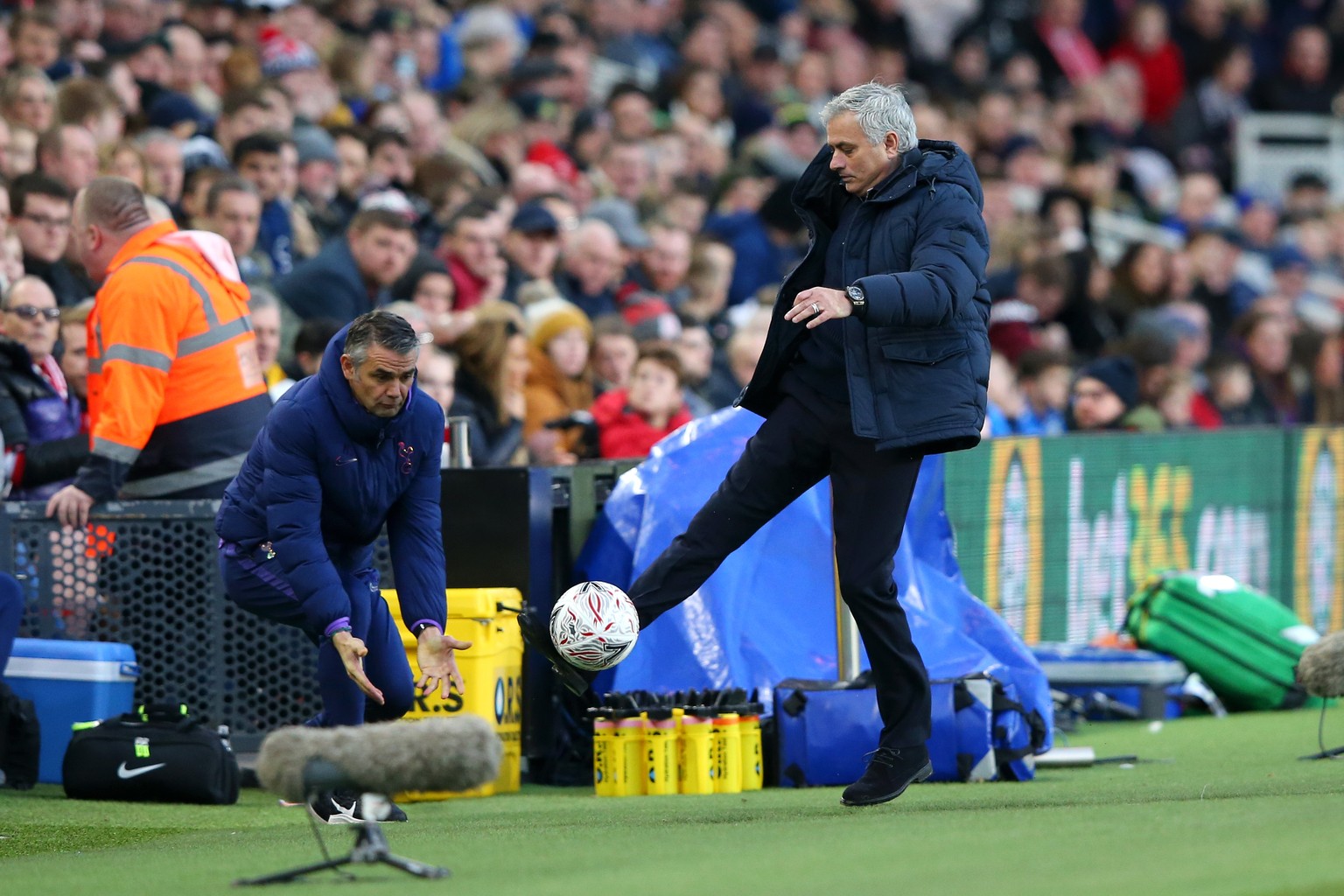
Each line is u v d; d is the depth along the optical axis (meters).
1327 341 50.59
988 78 67.88
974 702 25.20
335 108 42.78
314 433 20.33
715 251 42.91
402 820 21.86
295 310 32.44
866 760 25.41
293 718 26.81
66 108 33.78
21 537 26.73
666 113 56.94
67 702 26.14
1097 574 37.06
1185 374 45.16
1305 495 41.47
